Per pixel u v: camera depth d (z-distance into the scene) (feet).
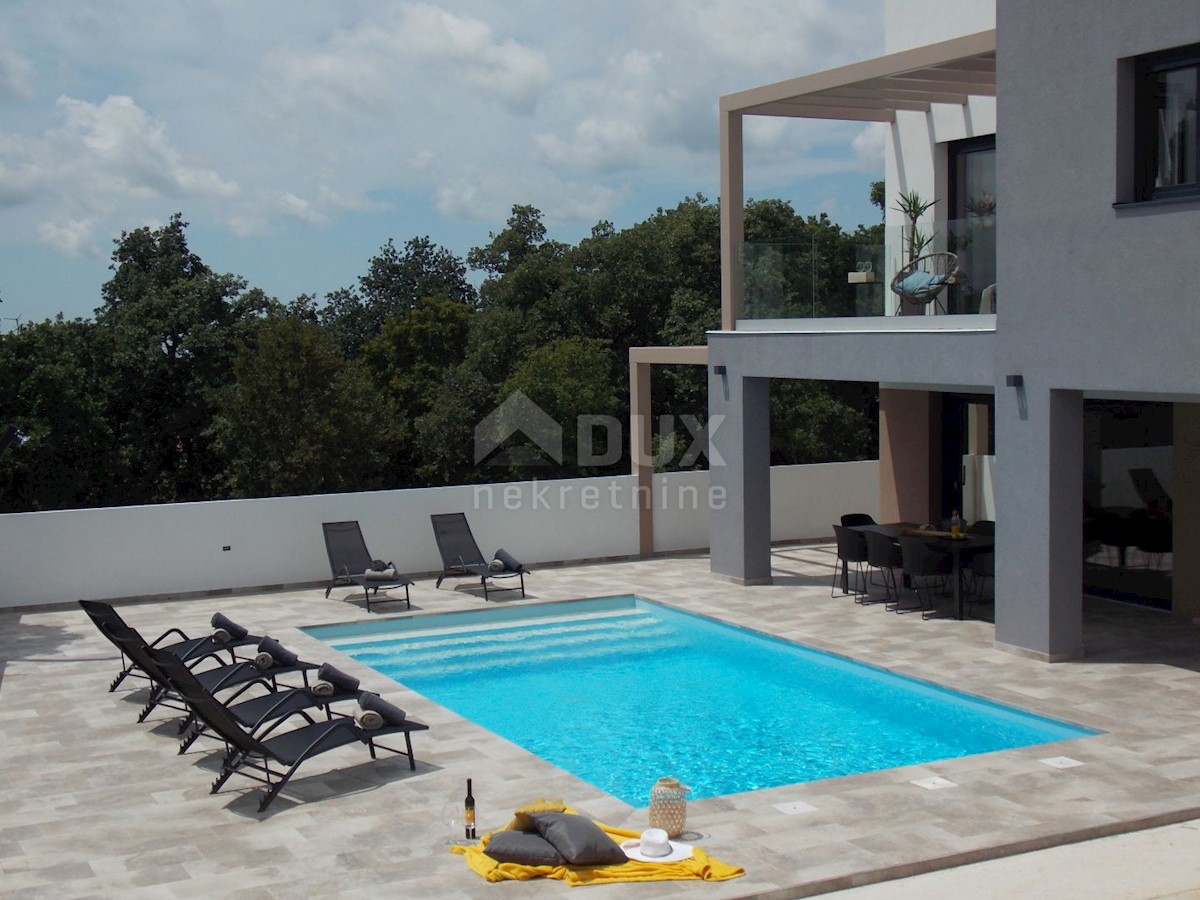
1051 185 37.01
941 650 40.57
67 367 119.34
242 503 54.03
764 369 51.60
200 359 132.46
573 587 54.34
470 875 22.22
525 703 37.32
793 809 25.53
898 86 48.65
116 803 26.91
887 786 27.02
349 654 44.11
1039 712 32.96
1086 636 41.98
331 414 120.78
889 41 57.98
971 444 57.77
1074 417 38.17
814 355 48.55
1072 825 24.27
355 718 29.09
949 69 46.93
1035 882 21.93
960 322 42.78
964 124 52.85
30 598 50.70
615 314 132.26
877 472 69.36
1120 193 35.06
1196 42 32.60
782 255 51.21
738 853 22.95
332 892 21.50
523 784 27.73
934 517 58.59
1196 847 23.63
